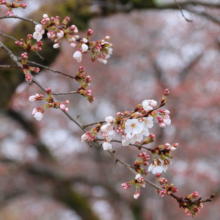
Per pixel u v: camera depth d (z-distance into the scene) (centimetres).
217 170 1051
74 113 1135
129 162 1061
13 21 470
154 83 1105
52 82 1042
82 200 1045
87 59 1066
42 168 952
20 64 207
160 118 179
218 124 1024
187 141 1028
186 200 179
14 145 993
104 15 530
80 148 1100
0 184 1018
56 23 203
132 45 1153
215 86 1041
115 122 175
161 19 1132
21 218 1619
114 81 1114
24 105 562
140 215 1028
